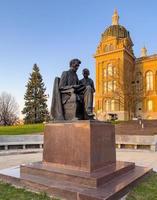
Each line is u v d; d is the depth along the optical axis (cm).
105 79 6091
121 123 3594
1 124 6988
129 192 612
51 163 751
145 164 1059
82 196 548
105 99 5991
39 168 707
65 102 810
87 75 880
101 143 721
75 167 693
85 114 795
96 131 703
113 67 5997
